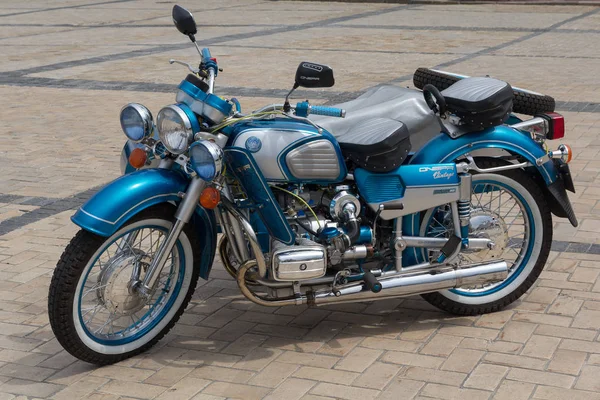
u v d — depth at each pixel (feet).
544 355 16.40
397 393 15.12
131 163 16.31
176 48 62.90
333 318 18.44
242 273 16.30
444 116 17.63
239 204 16.48
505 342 17.01
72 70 53.52
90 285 16.97
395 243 17.17
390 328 17.87
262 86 46.26
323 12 89.25
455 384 15.39
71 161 32.53
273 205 16.16
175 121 15.44
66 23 82.23
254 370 16.16
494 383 15.38
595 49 58.65
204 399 15.12
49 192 28.60
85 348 15.97
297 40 66.59
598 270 20.61
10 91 47.19
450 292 18.06
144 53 60.54
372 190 16.92
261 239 16.69
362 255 16.76
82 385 15.74
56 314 15.47
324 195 17.07
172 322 17.01
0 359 16.90
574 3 91.30
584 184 27.76
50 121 39.47
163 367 16.38
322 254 16.08
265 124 16.31
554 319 17.98
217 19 83.71
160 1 104.68
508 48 60.08
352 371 15.99
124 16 88.02
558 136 18.60
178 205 16.17
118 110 41.65
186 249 16.79
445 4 95.71
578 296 19.13
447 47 61.16
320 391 15.28
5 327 18.38
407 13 87.04
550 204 18.61
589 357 16.28
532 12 85.87
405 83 46.42
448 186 17.24
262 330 17.94
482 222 18.06
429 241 17.44
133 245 17.51
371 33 70.64
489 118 17.24
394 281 17.08
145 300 16.49
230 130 16.19
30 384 15.84
